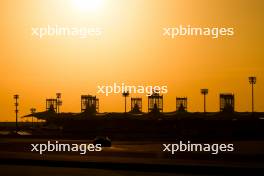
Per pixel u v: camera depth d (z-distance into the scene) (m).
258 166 124.50
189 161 144.25
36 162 141.50
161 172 119.06
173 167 123.94
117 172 118.94
